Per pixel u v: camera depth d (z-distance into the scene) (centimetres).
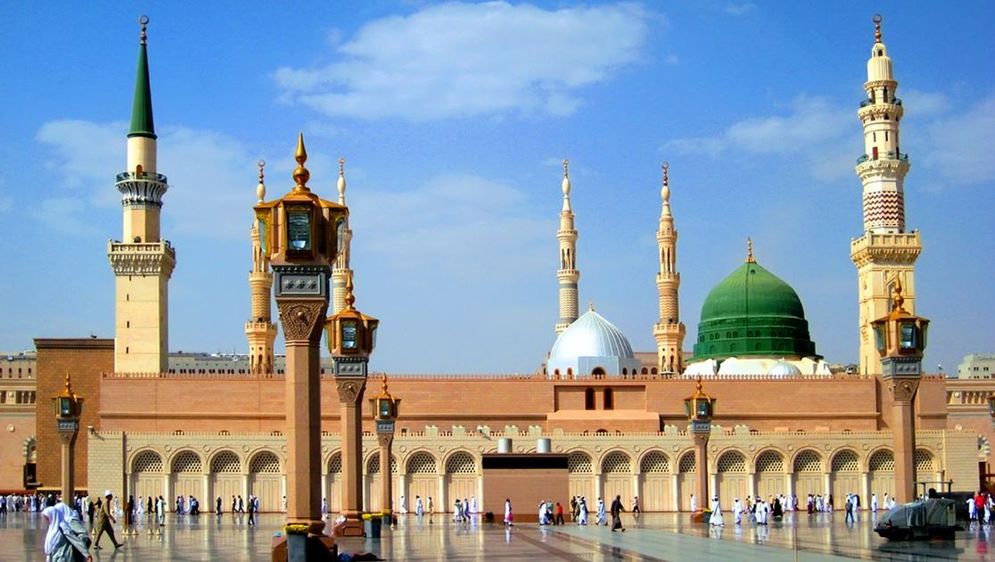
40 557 5453
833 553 5441
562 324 16562
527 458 11300
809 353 15612
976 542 6228
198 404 12794
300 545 3784
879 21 14138
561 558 5228
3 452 15488
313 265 3909
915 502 6244
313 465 3875
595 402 13225
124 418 12712
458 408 13050
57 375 13875
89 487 11719
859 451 12425
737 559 5119
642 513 12062
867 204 14088
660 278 15775
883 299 13762
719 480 12275
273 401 12862
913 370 6172
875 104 13988
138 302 13925
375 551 5741
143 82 14338
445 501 11988
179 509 11775
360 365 6550
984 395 16388
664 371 15525
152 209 14188
